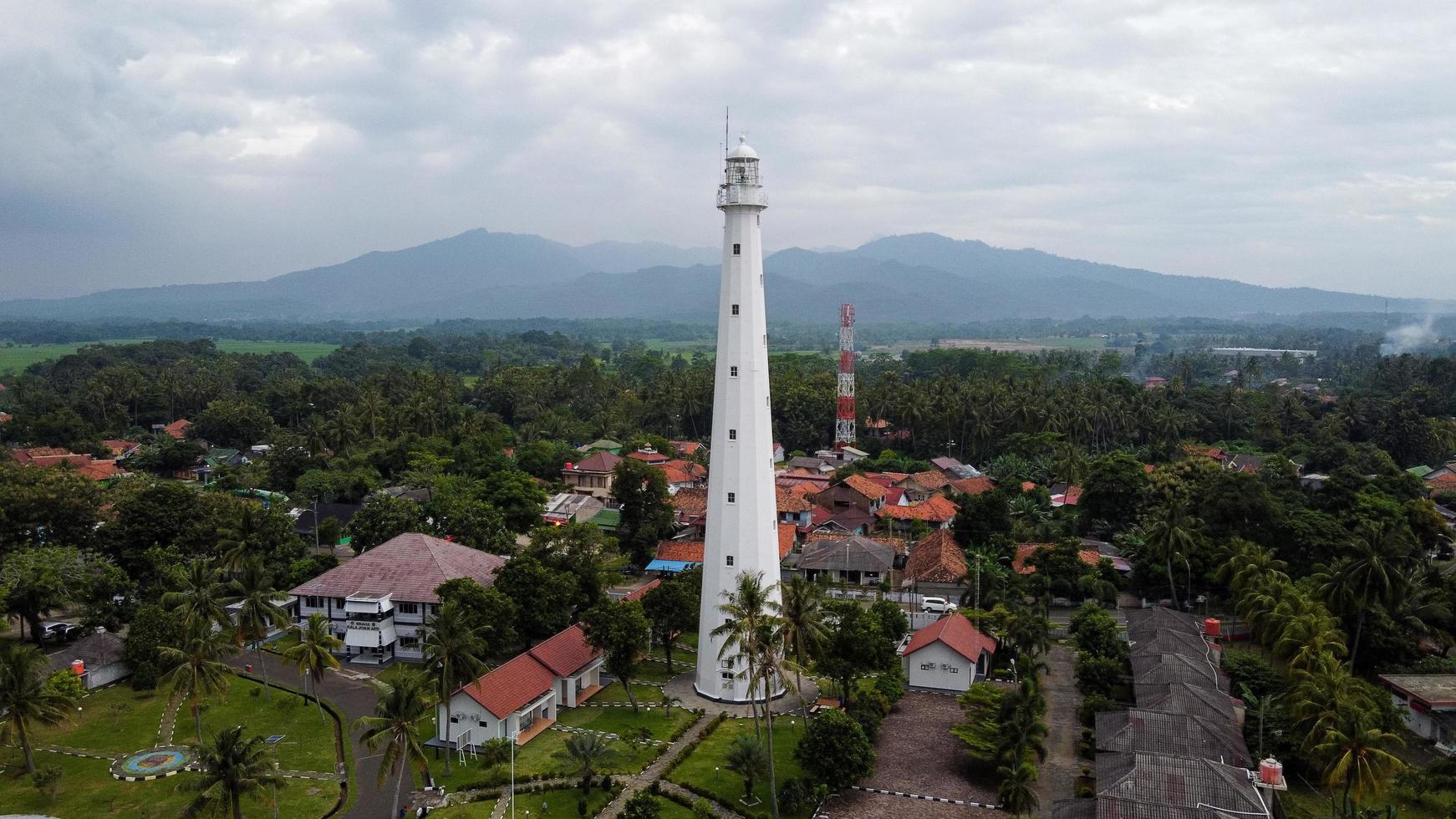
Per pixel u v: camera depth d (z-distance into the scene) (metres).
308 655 67.88
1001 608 84.50
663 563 108.38
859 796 58.47
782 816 55.91
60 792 58.53
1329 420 174.88
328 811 56.59
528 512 122.38
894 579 108.06
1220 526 98.00
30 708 59.06
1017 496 132.00
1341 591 75.62
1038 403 180.75
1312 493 112.19
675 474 149.88
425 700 63.75
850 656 69.31
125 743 65.94
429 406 171.25
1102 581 96.44
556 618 78.12
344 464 145.50
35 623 83.25
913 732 67.94
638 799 52.28
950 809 56.84
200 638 65.50
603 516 130.38
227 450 179.88
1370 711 59.16
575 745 58.31
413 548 88.69
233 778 49.19
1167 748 54.88
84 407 198.25
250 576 72.88
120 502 96.50
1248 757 55.59
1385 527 96.81
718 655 70.62
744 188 67.25
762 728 68.12
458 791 59.00
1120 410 181.00
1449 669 72.56
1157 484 121.75
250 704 73.00
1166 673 65.88
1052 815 50.78
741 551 70.31
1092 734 64.69
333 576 85.75
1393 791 58.50
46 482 96.88
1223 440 185.12
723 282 69.69
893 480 147.50
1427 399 191.50
